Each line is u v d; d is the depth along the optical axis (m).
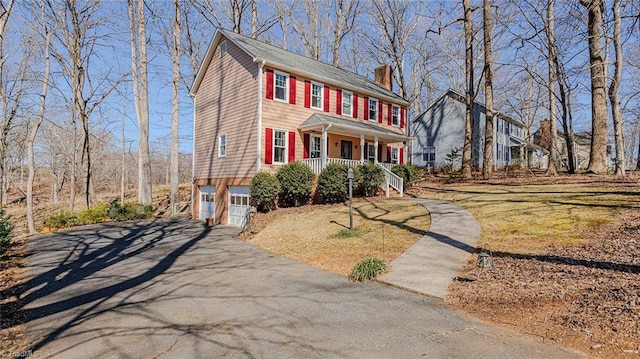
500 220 9.29
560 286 5.10
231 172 16.72
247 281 6.89
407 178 18.00
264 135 15.22
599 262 5.77
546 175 17.83
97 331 4.55
